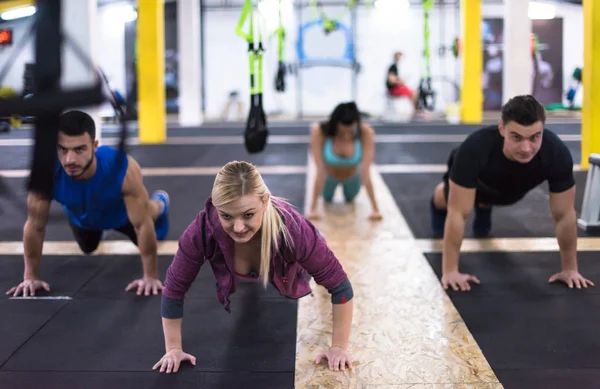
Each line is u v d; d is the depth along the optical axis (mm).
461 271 2959
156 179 5488
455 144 7895
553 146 2551
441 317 2420
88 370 2012
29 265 2734
